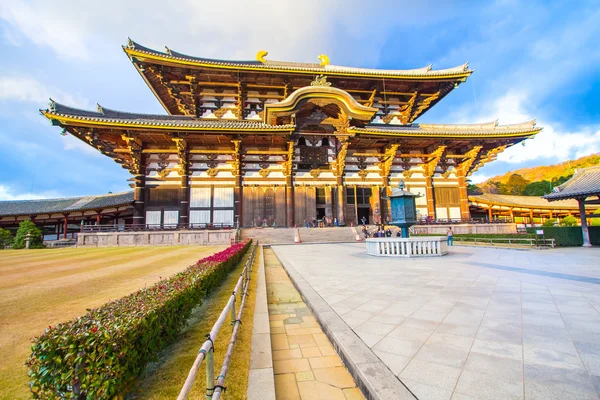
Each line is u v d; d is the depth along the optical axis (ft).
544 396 9.83
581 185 72.69
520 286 26.30
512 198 152.76
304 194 118.52
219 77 114.73
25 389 11.49
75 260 51.08
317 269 39.04
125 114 103.60
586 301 21.24
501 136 116.16
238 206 111.55
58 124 88.38
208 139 107.55
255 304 23.18
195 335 16.88
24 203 133.49
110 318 11.98
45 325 18.43
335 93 109.40
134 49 97.09
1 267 42.96
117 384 10.03
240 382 11.66
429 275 32.81
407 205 54.34
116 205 120.26
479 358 12.73
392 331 16.25
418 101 138.31
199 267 27.48
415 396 10.07
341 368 13.82
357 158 127.65
